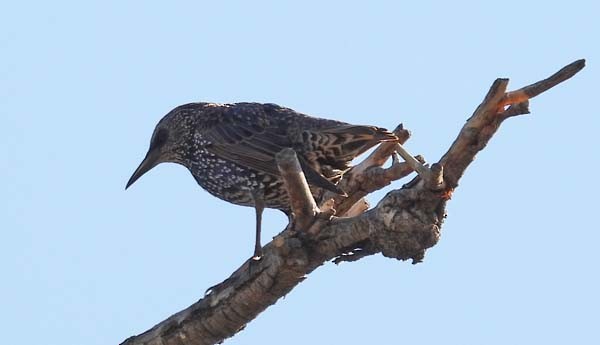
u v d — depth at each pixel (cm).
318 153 1329
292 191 1096
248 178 1439
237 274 1224
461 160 1069
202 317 1249
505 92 1033
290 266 1155
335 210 1256
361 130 1264
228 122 1464
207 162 1495
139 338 1289
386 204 1095
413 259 1117
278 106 1447
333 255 1148
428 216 1089
